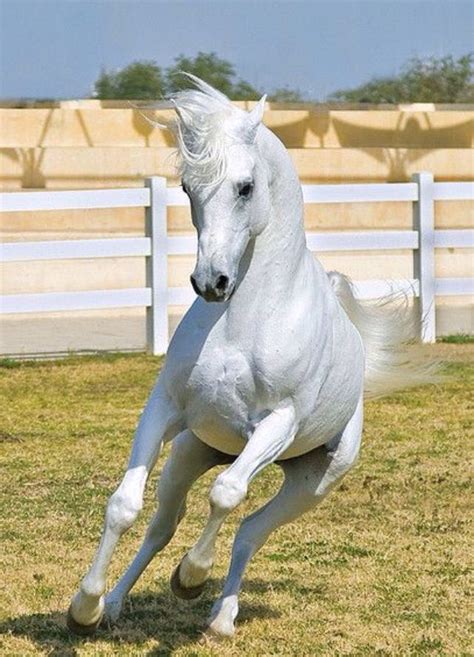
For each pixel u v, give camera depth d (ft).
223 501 26.45
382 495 44.37
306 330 27.55
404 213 109.60
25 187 112.78
